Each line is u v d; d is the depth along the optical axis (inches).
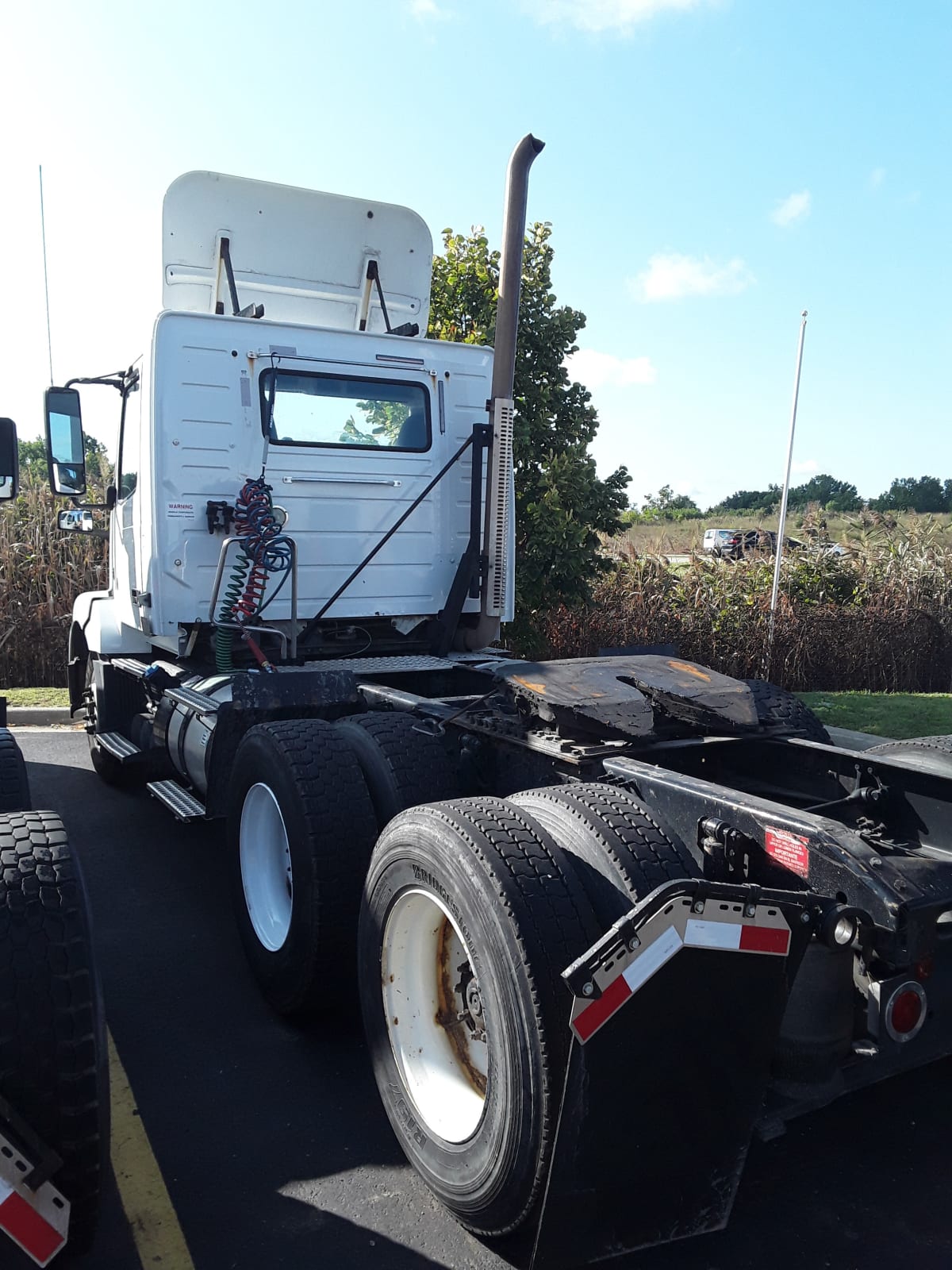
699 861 110.5
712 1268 102.4
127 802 276.7
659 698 156.8
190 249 226.7
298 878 142.5
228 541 199.6
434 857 105.9
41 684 469.4
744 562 502.6
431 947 117.3
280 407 213.9
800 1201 113.7
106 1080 98.2
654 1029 88.5
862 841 98.2
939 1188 116.3
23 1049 91.4
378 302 251.3
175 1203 111.2
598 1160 90.4
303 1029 152.3
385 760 148.8
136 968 173.3
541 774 141.2
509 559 234.8
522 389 377.4
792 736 160.7
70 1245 100.1
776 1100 99.5
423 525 232.5
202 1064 141.6
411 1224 108.4
